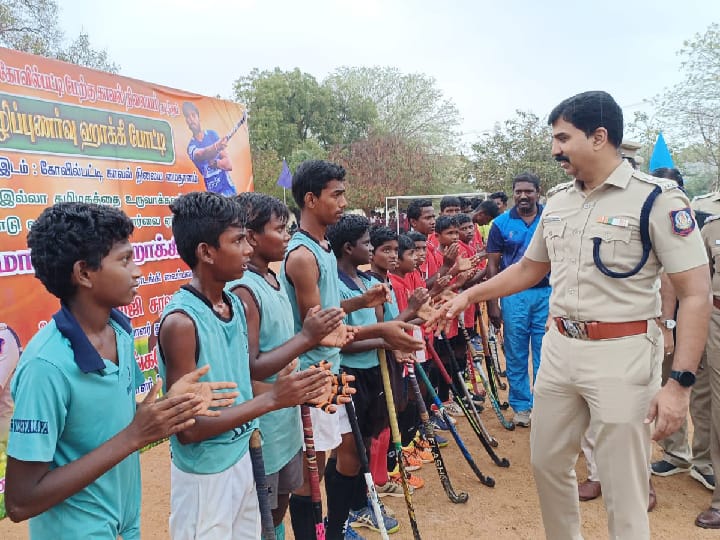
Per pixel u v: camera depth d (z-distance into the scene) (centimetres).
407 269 413
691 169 2042
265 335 229
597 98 234
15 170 368
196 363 181
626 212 233
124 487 165
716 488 335
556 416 260
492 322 517
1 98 361
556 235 255
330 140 3250
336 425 274
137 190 469
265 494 204
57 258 145
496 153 1811
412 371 349
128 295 156
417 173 2428
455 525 333
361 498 324
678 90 1834
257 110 3041
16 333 363
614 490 241
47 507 139
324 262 268
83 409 149
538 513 346
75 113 413
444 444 445
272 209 236
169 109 507
